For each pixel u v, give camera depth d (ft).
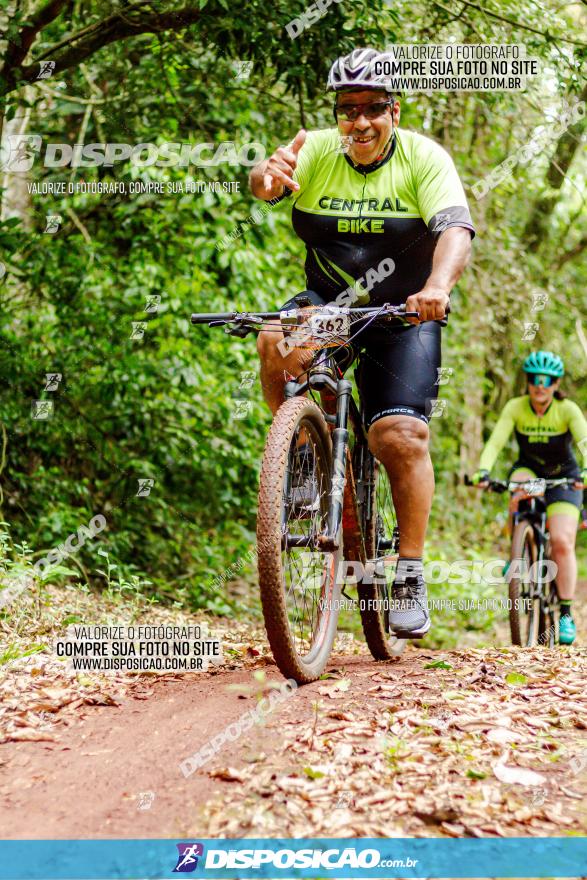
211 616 29.91
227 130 32.14
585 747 10.56
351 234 14.34
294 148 12.83
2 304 30.17
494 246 44.83
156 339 31.81
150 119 32.12
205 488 35.40
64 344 30.40
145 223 33.53
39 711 12.29
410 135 14.29
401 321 14.43
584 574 59.98
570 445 24.84
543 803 9.10
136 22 26.45
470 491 55.31
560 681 13.58
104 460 31.53
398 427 14.06
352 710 11.60
